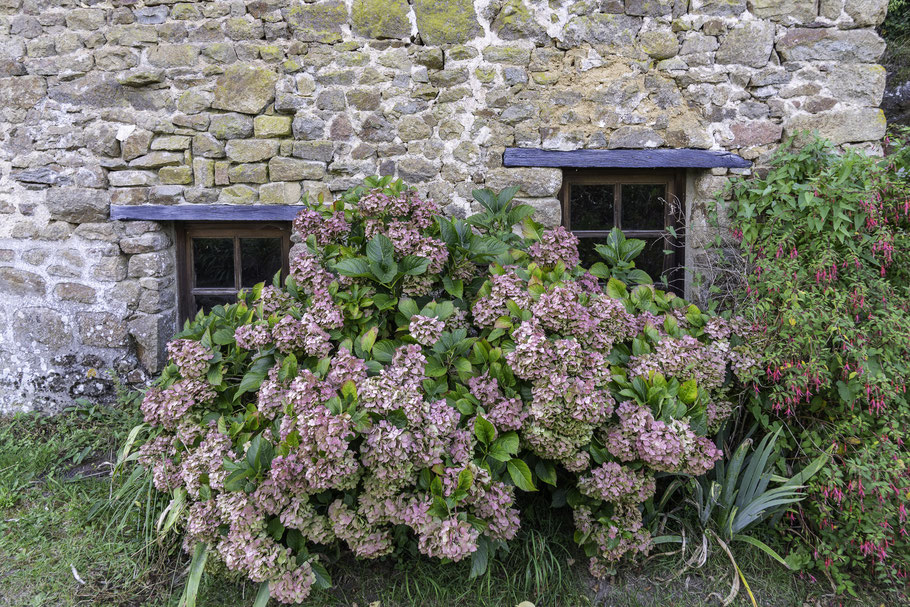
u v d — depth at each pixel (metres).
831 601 2.01
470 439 1.83
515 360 1.88
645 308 2.37
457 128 2.91
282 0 2.86
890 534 2.01
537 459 2.05
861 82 2.83
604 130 2.90
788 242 2.50
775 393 2.15
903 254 2.36
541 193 2.93
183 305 3.27
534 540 2.03
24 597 1.96
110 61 2.94
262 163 2.97
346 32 2.88
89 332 3.10
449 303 2.10
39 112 3.00
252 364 2.25
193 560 1.90
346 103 2.92
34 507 2.37
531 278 2.14
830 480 2.00
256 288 2.51
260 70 2.89
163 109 2.95
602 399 1.87
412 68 2.89
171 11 2.89
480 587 1.94
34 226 3.07
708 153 2.89
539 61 2.86
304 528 1.78
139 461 2.17
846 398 2.11
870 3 2.79
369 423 1.73
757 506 2.04
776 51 2.84
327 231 2.35
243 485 1.83
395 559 2.06
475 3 2.83
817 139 2.65
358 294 2.14
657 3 2.81
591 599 1.97
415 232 2.15
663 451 1.79
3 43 2.97
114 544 2.17
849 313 2.24
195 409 2.17
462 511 1.81
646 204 3.13
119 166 3.00
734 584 1.96
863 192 2.33
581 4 2.82
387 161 2.95
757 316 2.32
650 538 1.98
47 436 2.90
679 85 2.87
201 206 3.00
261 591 1.80
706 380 2.15
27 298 3.12
